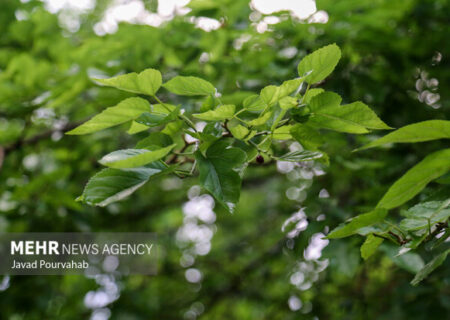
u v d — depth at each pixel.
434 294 1.71
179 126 1.12
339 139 1.62
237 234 4.44
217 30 1.88
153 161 1.08
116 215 2.74
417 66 1.96
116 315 2.81
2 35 2.23
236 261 3.66
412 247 1.10
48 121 2.26
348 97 1.72
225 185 1.09
